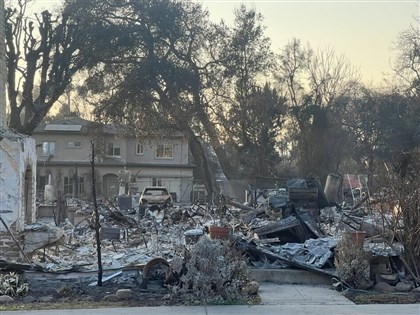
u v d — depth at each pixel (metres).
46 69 42.75
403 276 11.47
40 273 12.00
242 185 50.56
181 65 47.47
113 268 12.27
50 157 64.88
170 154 67.19
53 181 63.25
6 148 13.88
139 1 46.22
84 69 46.16
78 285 11.21
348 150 66.06
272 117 56.06
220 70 48.97
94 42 44.50
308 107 64.06
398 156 21.27
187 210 28.22
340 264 11.28
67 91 49.38
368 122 65.00
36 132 65.12
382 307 9.58
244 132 52.09
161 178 66.56
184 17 47.72
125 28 45.22
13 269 11.98
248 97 51.72
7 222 13.76
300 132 65.06
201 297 9.88
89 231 21.94
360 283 11.03
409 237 11.48
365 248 12.05
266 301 10.07
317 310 9.35
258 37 50.53
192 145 49.38
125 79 45.22
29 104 41.94
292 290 11.05
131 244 18.45
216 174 58.12
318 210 22.42
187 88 45.94
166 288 10.68
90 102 47.72
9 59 40.53
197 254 10.21
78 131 65.00
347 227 19.25
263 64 51.34
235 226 19.56
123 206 34.31
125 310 9.29
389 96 61.09
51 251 16.16
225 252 10.46
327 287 11.43
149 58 45.97
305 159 64.25
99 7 45.47
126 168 65.75
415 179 12.57
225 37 49.41
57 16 44.34
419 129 55.59
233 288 9.98
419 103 55.12
